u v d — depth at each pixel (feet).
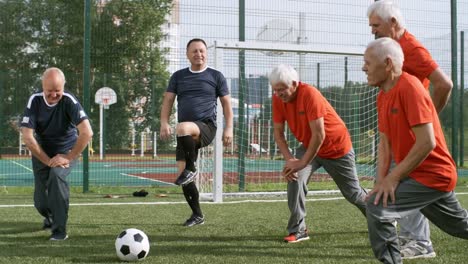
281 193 29.07
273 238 15.57
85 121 14.61
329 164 14.92
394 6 12.59
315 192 29.66
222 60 26.37
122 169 44.16
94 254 13.08
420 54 12.38
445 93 12.36
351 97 35.40
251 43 26.61
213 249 13.83
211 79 18.24
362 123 34.37
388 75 9.63
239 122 32.07
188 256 12.87
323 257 12.89
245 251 13.57
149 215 20.84
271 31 33.35
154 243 14.70
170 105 18.35
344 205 24.35
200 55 18.02
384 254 9.52
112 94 42.80
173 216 20.58
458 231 10.39
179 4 35.27
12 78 43.04
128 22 43.24
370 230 9.59
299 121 14.35
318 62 35.86
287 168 14.16
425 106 9.13
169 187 34.40
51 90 14.14
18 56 61.11
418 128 9.11
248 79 33.96
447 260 12.60
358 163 33.73
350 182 15.02
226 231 16.87
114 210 22.38
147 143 44.45
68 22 60.44
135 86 43.47
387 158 10.36
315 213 21.52
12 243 14.53
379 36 12.82
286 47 27.14
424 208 10.37
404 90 9.37
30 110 14.57
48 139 15.14
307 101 13.91
